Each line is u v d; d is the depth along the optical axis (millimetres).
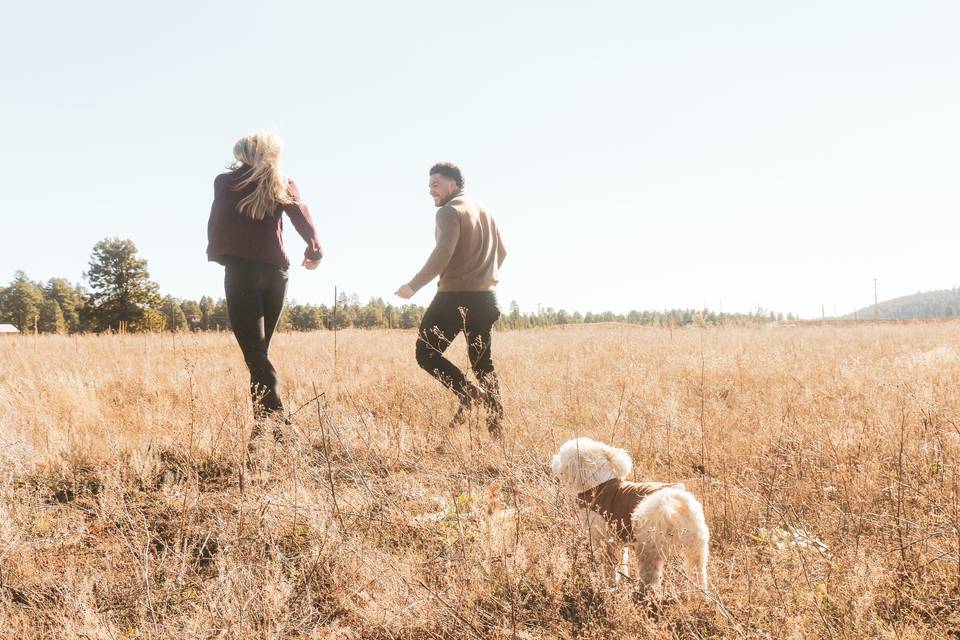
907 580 2408
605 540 2650
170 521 2885
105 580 2410
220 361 7000
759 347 8625
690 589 2332
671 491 2570
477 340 4848
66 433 3820
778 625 2119
